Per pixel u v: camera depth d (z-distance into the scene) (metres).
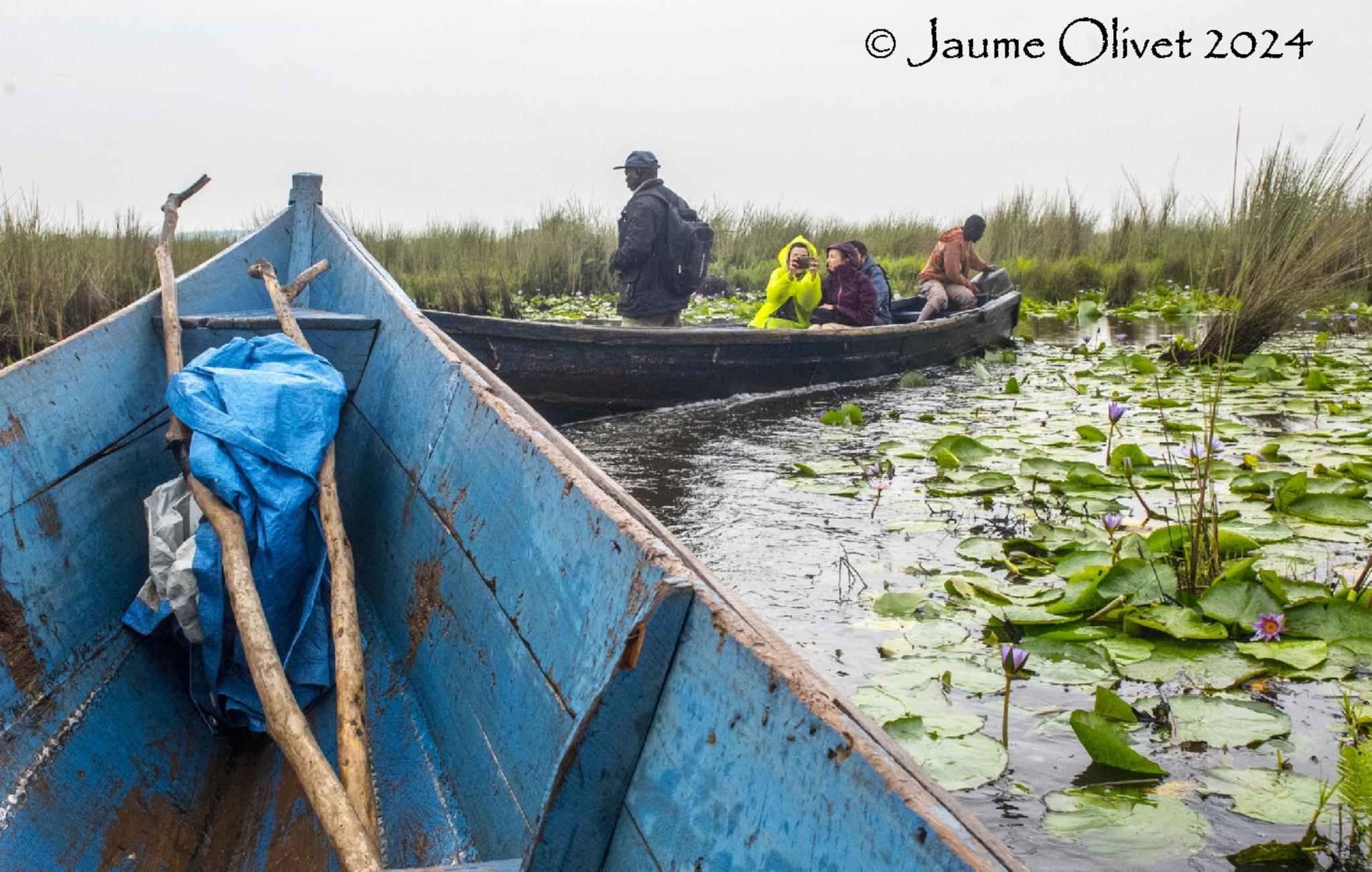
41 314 6.51
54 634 2.30
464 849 1.85
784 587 3.53
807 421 6.61
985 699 2.72
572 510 1.75
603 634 1.53
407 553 2.63
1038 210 17.48
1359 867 1.99
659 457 5.57
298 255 4.98
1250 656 2.90
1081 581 3.37
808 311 8.68
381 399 3.15
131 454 3.01
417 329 2.98
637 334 6.57
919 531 4.12
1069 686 2.79
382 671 2.56
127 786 2.14
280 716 1.87
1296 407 6.46
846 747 1.02
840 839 1.00
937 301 10.12
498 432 2.20
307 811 2.07
